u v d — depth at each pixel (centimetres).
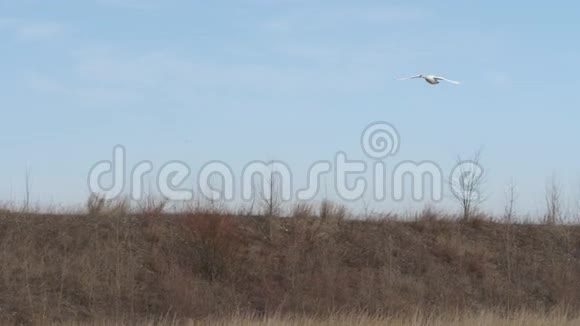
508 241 5728
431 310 4806
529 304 5159
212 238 4859
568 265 5584
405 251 5434
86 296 4378
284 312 4584
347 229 5500
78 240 4753
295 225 5328
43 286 4366
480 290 5231
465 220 5912
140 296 4503
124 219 5066
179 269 4762
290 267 4994
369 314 4631
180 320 4272
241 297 4691
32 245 4644
